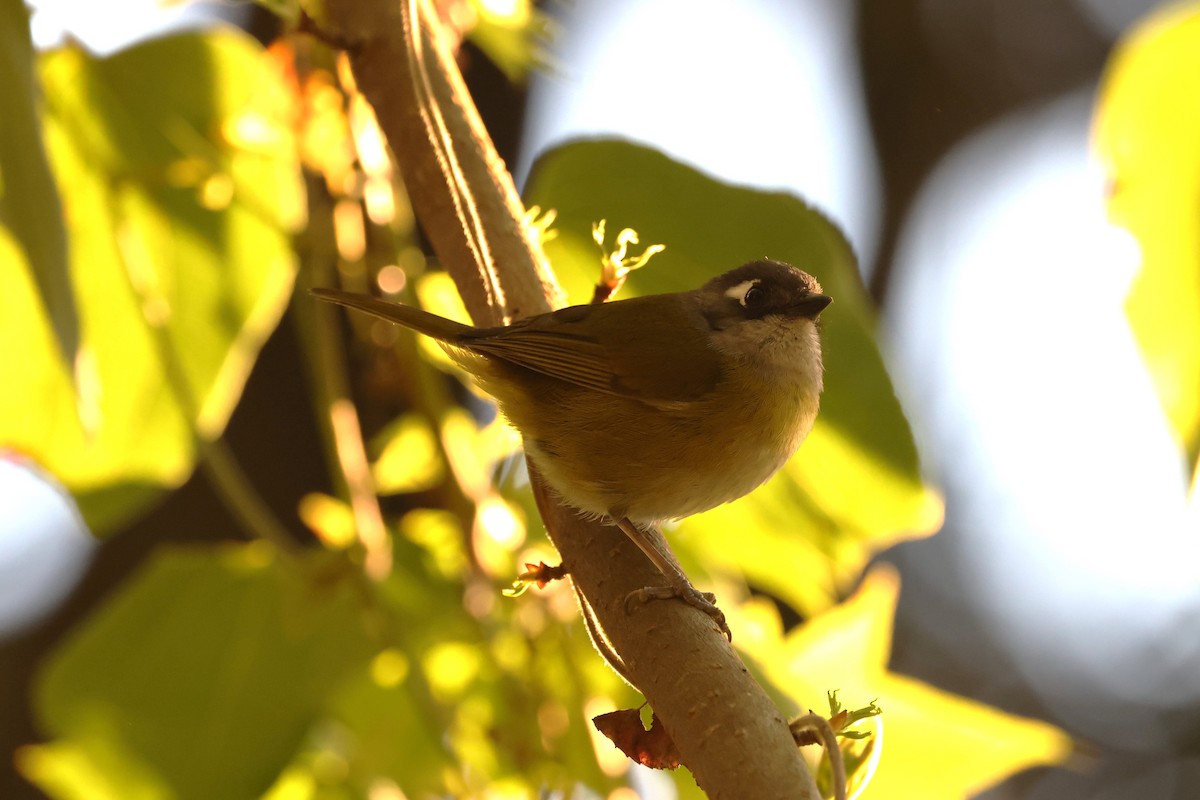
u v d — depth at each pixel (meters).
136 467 4.24
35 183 4.16
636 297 4.27
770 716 4.12
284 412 4.50
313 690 4.21
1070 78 5.70
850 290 4.24
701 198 4.24
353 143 4.24
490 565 4.23
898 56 5.80
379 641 4.21
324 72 4.25
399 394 4.25
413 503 4.34
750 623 4.23
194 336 4.24
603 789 4.21
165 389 4.24
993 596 5.61
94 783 4.21
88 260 4.24
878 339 4.24
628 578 4.18
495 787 4.23
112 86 4.24
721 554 4.27
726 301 4.27
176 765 4.21
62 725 4.21
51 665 4.21
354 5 4.19
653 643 4.15
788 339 4.25
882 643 4.24
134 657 4.21
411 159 4.20
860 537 4.25
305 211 4.25
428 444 4.25
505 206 4.20
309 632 4.22
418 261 4.25
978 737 4.23
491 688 4.24
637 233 4.24
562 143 4.23
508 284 4.20
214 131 4.25
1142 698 5.69
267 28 4.46
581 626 4.22
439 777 4.23
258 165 4.25
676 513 4.25
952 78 5.78
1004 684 5.58
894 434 4.24
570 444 4.25
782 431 4.25
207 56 4.25
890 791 4.23
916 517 4.25
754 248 4.24
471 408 4.44
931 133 5.74
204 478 4.51
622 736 4.14
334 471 4.23
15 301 4.23
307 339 4.23
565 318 4.21
